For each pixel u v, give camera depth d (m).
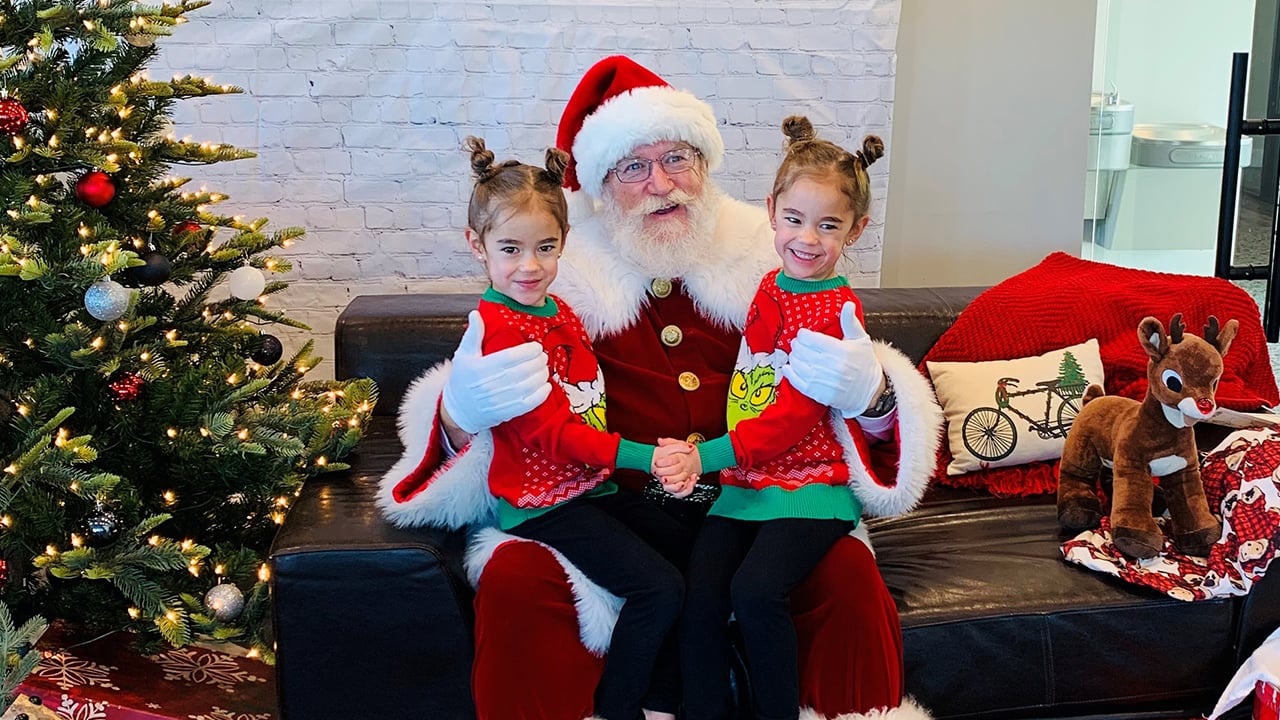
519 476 1.72
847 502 1.76
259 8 2.65
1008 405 2.27
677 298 2.00
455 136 2.77
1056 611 1.82
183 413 1.98
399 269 2.85
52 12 1.81
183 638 1.83
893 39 2.81
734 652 1.71
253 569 2.04
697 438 1.88
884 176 2.90
